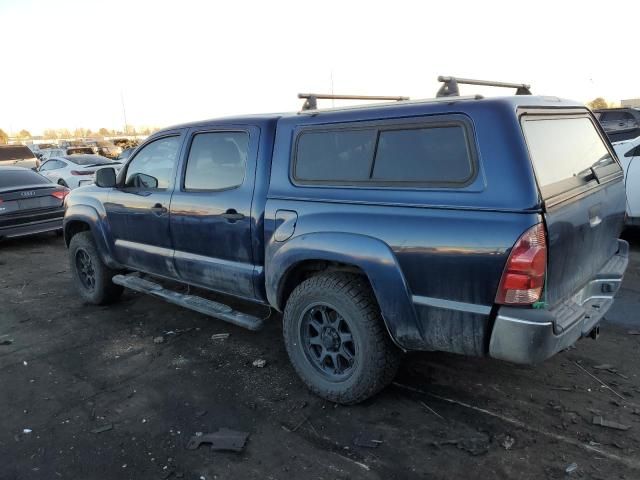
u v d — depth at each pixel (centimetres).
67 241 597
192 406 353
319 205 332
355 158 321
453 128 279
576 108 347
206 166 417
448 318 279
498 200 258
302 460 292
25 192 896
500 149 261
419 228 282
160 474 284
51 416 346
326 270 345
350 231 310
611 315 479
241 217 380
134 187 492
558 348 269
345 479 275
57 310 561
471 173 269
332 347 343
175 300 454
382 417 329
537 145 276
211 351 439
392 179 302
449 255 272
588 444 295
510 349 260
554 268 268
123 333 487
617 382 360
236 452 300
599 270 345
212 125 413
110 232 519
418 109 293
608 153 379
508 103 269
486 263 260
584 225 299
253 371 400
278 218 354
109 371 410
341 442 306
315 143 342
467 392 354
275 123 374
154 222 459
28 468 293
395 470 280
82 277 578
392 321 300
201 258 425
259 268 381
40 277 711
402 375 380
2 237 875
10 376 407
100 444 313
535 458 284
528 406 334
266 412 341
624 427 307
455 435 308
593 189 317
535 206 250
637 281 572
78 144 3816
